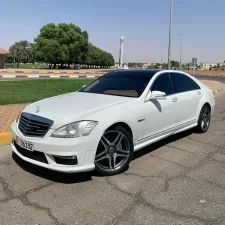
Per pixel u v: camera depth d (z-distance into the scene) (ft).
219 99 47.65
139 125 15.20
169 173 14.49
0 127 20.99
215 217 10.54
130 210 10.89
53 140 12.34
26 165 14.84
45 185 12.76
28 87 48.11
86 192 12.20
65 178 13.47
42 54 207.62
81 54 233.55
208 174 14.51
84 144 12.49
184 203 11.50
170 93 18.37
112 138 13.94
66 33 221.05
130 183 13.19
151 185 13.04
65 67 245.65
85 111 13.30
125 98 15.52
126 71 19.03
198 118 21.63
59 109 13.61
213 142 20.30
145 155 17.13
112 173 13.93
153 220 10.27
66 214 10.53
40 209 10.82
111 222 10.09
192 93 20.58
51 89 46.01
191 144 19.65
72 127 12.48
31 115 13.53
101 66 403.13
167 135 18.10
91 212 10.69
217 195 12.24
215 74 214.28
